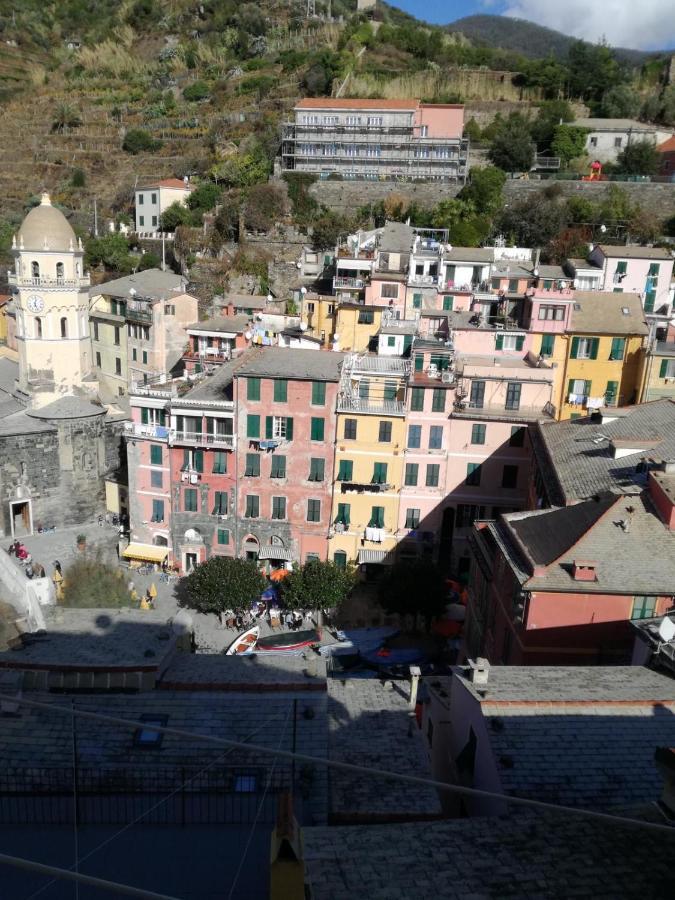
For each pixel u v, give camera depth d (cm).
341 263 9062
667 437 4512
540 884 1641
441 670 4906
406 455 6041
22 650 2858
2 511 6706
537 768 2172
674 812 1875
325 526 6162
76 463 6950
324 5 18712
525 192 11569
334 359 6391
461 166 12456
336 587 5450
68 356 7056
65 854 2077
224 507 6153
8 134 16012
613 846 1794
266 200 11562
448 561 6350
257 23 17862
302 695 2705
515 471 6062
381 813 2319
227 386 6406
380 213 11562
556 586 3300
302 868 1414
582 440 4878
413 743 2792
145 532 6359
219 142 14500
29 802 2169
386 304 8488
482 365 6631
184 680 2741
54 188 14638
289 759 2339
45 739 2373
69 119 15950
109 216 13812
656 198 11256
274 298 10262
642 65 17212
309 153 12706
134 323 9169
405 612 5372
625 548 3466
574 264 9156
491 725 2327
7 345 9775
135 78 17538
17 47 18750
